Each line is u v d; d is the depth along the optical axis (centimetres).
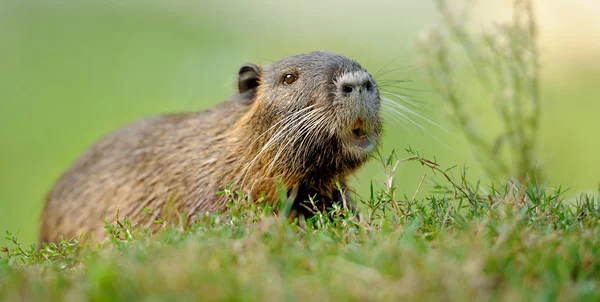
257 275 616
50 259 803
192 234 770
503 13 1892
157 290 582
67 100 3284
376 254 642
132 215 1198
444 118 1485
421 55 1434
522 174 1346
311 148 1046
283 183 1075
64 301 588
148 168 1212
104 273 591
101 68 3656
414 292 569
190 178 1154
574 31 3269
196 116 1240
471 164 2183
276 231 722
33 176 2595
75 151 2798
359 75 1017
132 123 1345
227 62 3684
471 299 573
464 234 699
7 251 821
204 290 576
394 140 2564
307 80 1052
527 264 615
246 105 1152
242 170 1105
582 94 2870
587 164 2272
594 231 727
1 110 3186
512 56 1379
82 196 1282
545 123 2516
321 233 757
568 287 594
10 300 604
